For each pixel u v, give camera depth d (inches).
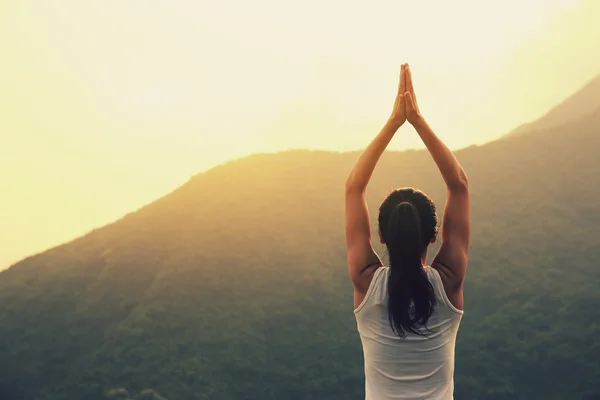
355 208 115.0
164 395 2165.4
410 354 102.7
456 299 104.5
